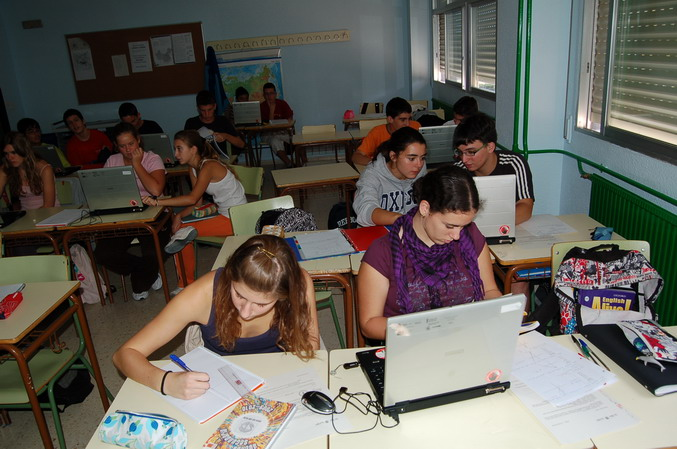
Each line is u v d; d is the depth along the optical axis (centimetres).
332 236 251
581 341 151
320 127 573
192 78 712
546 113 334
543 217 265
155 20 691
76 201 406
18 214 334
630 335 145
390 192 266
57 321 198
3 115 658
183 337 300
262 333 160
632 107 272
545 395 130
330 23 709
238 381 141
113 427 123
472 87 554
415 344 115
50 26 684
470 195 140
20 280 227
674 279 228
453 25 620
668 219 228
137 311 339
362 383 140
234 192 346
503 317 118
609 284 185
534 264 219
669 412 123
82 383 242
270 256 137
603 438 116
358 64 727
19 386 192
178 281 363
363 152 418
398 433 121
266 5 696
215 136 521
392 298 160
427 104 677
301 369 147
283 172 402
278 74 722
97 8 682
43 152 455
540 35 321
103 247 341
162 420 121
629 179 262
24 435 227
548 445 116
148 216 317
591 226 252
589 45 307
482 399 131
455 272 159
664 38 243
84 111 716
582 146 317
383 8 708
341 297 342
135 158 347
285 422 124
